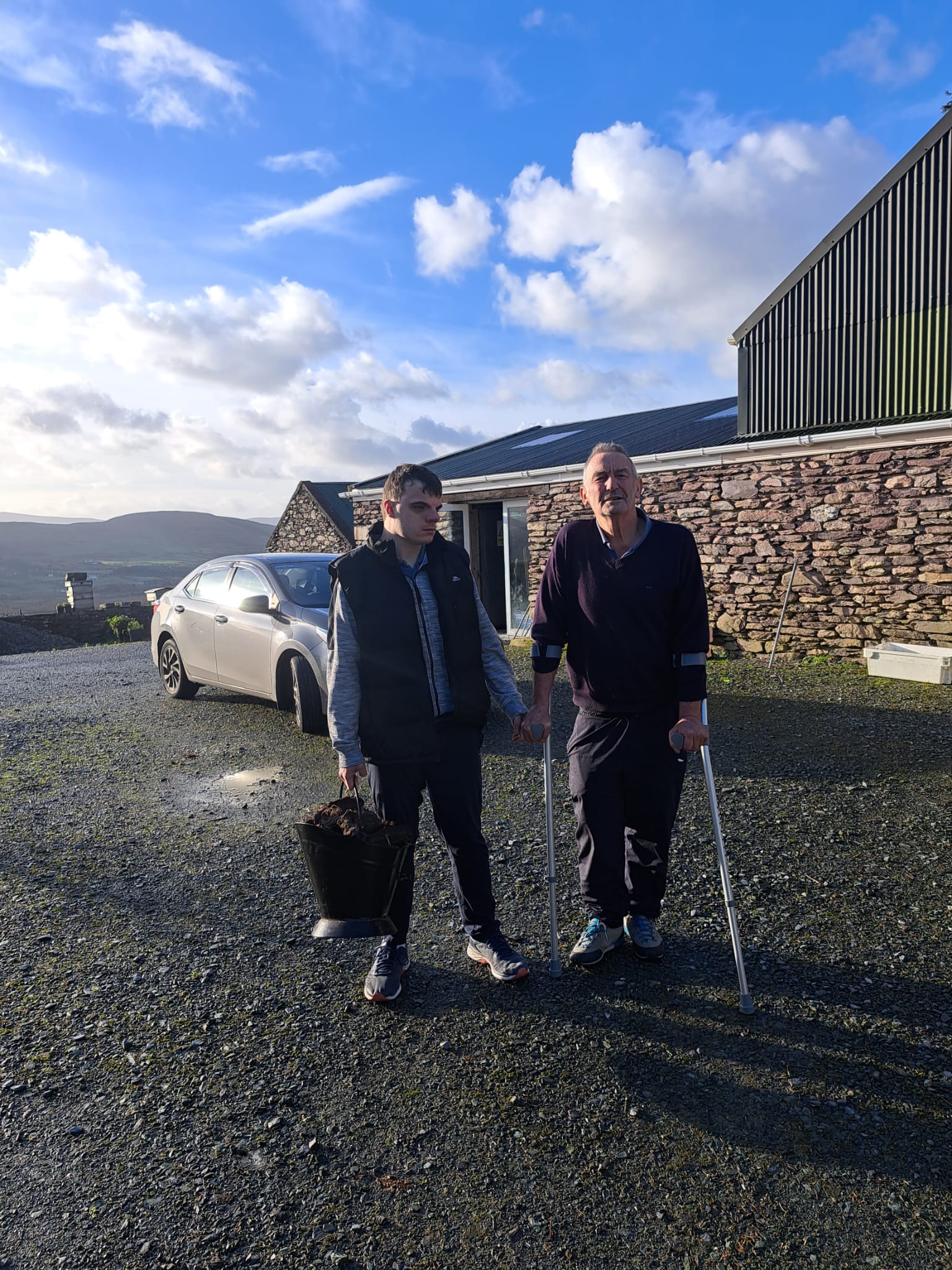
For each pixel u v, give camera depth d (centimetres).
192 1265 179
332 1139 217
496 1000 280
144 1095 238
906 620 862
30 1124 227
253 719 754
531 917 344
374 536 276
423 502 262
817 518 909
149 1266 179
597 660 283
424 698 268
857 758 539
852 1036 253
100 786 563
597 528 287
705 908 343
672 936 320
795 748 570
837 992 277
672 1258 178
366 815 259
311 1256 181
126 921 353
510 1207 193
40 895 383
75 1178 206
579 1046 253
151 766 611
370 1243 184
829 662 899
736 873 375
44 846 450
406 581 270
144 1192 201
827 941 311
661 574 274
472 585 283
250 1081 242
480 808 289
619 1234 185
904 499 852
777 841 411
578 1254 180
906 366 906
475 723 280
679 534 279
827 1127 215
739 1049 248
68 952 327
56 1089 241
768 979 287
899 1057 242
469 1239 185
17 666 1392
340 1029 267
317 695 655
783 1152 207
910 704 684
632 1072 240
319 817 261
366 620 265
